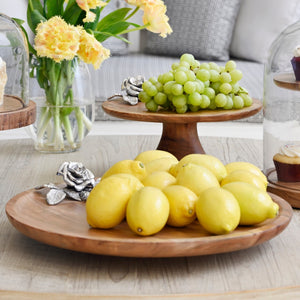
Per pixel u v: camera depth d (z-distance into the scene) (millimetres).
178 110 1301
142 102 1479
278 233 792
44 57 1369
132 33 3363
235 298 663
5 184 1123
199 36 3086
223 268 753
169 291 688
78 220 857
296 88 1118
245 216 795
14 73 1229
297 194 1002
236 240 730
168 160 972
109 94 2811
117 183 800
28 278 724
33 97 1388
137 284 707
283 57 1147
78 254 798
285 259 782
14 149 1436
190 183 844
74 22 1399
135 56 3150
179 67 1339
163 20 1410
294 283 710
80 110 1402
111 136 1562
